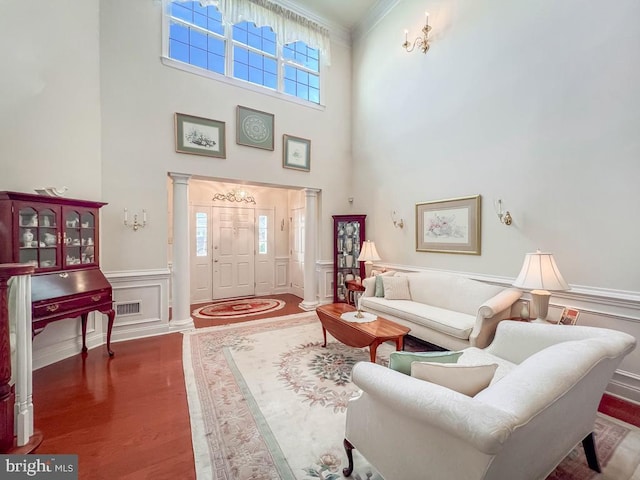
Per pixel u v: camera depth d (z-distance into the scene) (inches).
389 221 181.8
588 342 53.2
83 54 122.1
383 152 185.6
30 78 104.2
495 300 101.7
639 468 60.4
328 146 203.5
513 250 117.3
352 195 213.6
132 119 138.3
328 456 64.2
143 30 141.2
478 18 129.6
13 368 60.9
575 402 48.7
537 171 109.0
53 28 111.0
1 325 57.1
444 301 132.2
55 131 112.2
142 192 141.0
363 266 194.5
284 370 105.3
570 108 99.8
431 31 152.6
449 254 144.2
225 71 166.6
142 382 97.3
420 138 159.6
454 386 47.0
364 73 202.1
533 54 109.7
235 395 88.6
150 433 72.0
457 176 139.8
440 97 147.9
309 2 183.2
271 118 178.9
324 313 121.3
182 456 64.5
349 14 193.9
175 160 149.6
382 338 95.2
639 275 86.0
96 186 127.6
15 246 91.5
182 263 152.1
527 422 34.7
